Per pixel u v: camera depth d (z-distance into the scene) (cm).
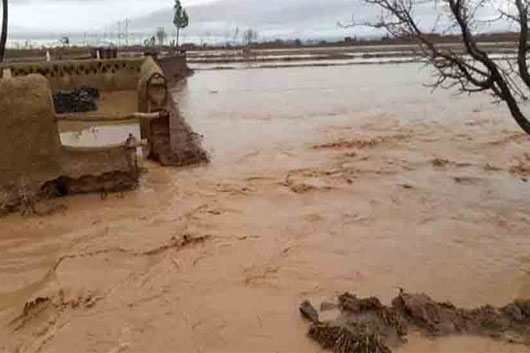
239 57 6725
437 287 657
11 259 737
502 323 556
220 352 528
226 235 823
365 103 2348
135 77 2083
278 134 1616
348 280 675
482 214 914
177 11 6531
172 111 1802
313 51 8375
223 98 2597
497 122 1784
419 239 808
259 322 579
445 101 2386
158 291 653
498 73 790
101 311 608
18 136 907
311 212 923
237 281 675
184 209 935
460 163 1242
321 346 531
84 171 988
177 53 4406
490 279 677
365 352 508
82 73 2027
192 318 591
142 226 856
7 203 895
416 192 1031
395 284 664
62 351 534
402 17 829
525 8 742
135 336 559
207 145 1445
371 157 1306
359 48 9331
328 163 1250
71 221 872
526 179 1116
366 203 970
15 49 4456
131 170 1024
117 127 1588
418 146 1423
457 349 518
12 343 548
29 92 912
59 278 684
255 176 1140
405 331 546
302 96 2659
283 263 725
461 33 797
